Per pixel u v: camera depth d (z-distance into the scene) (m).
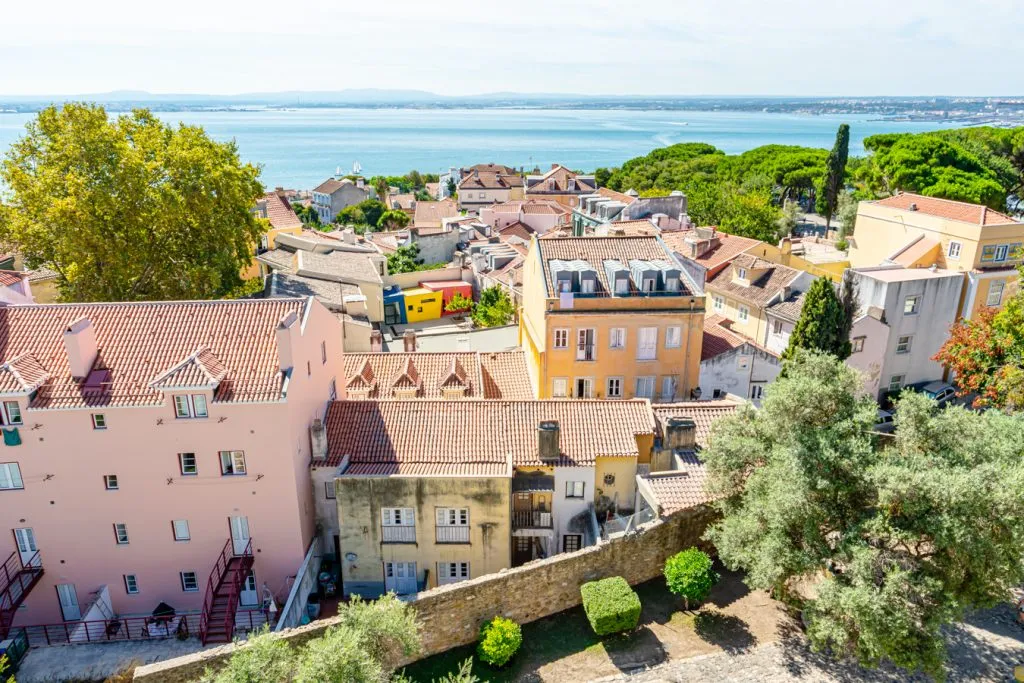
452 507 34.12
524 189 155.00
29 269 57.75
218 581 33.97
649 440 37.03
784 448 27.41
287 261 78.69
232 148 67.88
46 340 34.22
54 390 32.41
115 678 29.11
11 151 54.28
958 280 56.56
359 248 93.25
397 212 148.75
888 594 23.23
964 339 43.88
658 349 47.41
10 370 32.09
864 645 24.19
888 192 99.12
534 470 35.38
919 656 23.66
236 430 32.69
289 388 32.62
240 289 65.50
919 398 27.55
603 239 50.88
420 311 89.44
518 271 85.81
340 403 38.16
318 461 35.59
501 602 29.38
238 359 33.62
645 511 34.97
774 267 61.72
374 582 35.25
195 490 33.53
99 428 32.50
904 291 54.69
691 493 33.06
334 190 168.38
